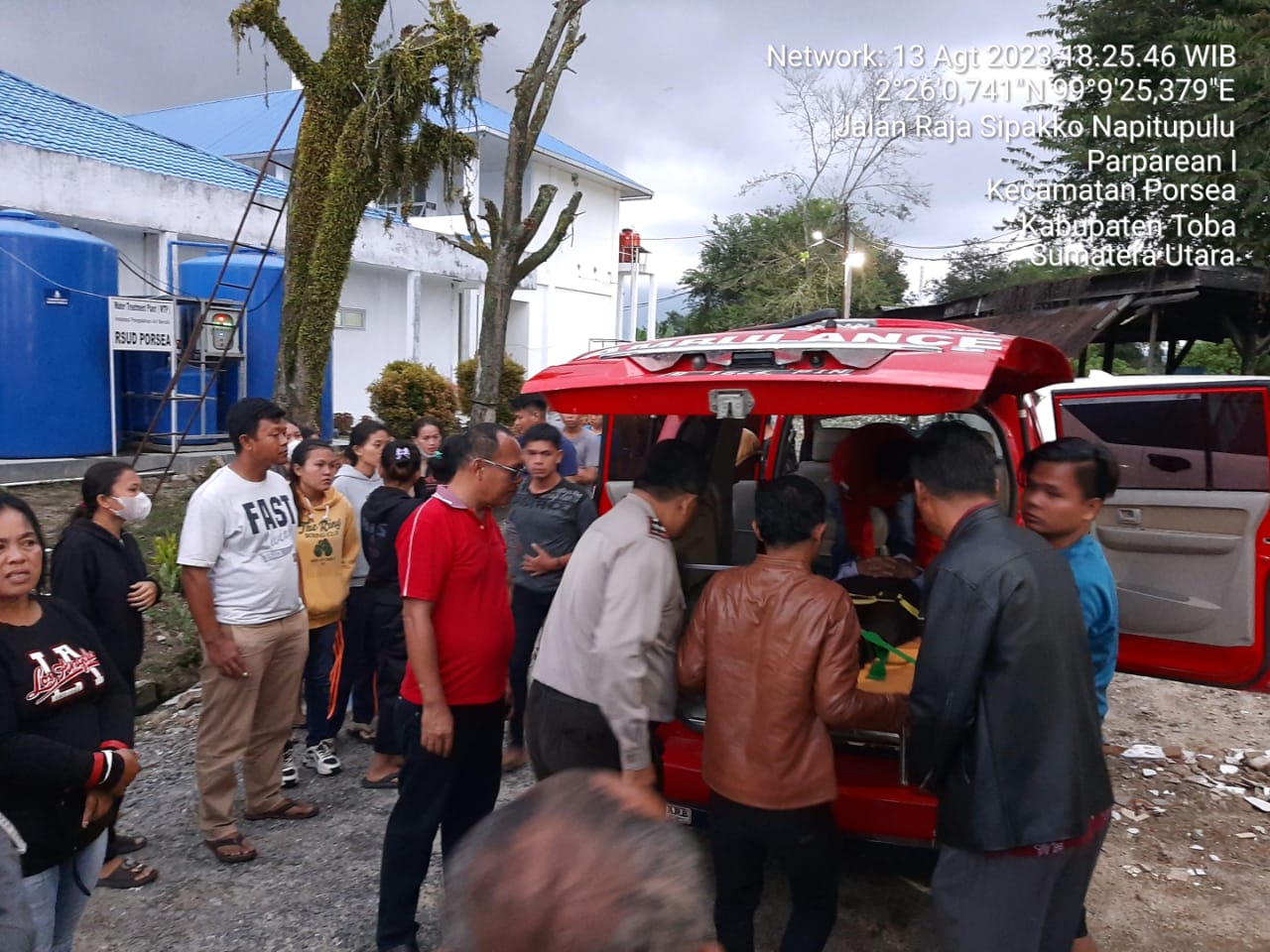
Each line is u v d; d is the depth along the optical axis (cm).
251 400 387
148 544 754
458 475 322
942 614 223
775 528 266
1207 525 470
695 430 411
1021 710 217
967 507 236
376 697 508
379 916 316
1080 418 529
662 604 274
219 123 2622
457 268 1884
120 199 1295
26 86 1598
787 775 260
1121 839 415
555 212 2616
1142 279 1157
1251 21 1321
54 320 1024
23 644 245
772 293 3447
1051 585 222
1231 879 384
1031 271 2431
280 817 426
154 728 521
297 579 407
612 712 266
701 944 82
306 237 974
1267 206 1250
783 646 259
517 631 474
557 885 81
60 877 257
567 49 853
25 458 1027
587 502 473
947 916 230
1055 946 237
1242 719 559
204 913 352
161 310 1083
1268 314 1187
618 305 2942
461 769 335
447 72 974
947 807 227
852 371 262
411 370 1402
